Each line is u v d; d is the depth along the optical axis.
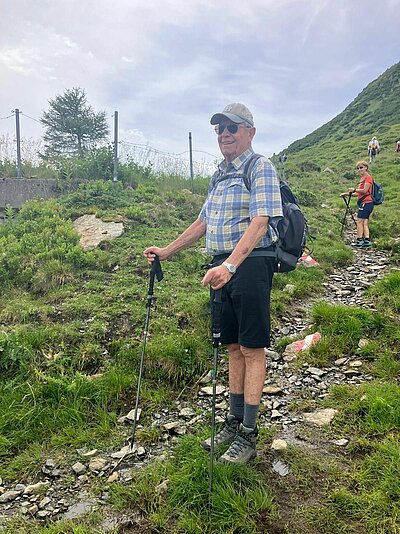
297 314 6.45
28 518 3.13
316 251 9.23
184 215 10.45
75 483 3.45
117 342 5.16
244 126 3.38
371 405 3.91
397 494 2.98
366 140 46.31
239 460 3.31
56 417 4.16
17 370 4.68
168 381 4.80
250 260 3.27
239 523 2.85
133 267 7.27
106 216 9.38
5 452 3.77
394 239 10.38
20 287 6.79
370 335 5.48
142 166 14.23
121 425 4.14
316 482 3.22
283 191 3.49
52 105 31.17
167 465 3.43
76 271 7.09
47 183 11.61
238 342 3.42
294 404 4.30
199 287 6.72
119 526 2.97
